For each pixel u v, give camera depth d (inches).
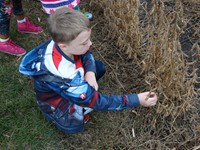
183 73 54.4
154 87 60.0
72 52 47.3
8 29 66.4
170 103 57.4
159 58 58.1
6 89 63.6
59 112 54.1
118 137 57.2
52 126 58.7
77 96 48.3
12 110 60.7
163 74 56.3
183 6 75.0
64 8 46.8
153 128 57.9
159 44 57.7
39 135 57.7
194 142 55.7
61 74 47.6
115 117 59.7
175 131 57.4
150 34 63.1
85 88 48.3
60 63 47.6
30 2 78.2
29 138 57.2
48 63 47.9
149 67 61.6
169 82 55.1
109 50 69.3
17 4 67.9
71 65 48.3
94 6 76.3
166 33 56.5
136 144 56.3
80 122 54.6
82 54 51.3
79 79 48.2
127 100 50.8
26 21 71.3
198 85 62.4
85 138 57.2
